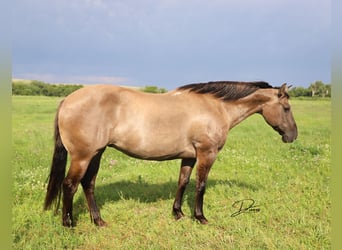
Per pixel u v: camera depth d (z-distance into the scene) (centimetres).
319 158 775
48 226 414
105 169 713
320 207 491
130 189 577
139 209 499
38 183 558
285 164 741
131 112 409
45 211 446
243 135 1192
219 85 470
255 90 484
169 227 433
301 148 880
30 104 2245
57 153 410
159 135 416
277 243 387
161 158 438
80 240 390
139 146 416
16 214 431
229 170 714
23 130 1166
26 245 363
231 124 480
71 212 416
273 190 577
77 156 398
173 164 764
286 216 472
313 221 449
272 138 1123
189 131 432
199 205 455
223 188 577
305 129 1322
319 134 1187
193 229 428
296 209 492
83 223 439
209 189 577
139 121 409
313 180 623
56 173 412
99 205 504
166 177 665
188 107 435
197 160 445
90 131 392
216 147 449
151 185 609
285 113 496
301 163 745
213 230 425
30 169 663
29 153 800
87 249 377
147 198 538
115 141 414
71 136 393
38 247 366
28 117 1606
